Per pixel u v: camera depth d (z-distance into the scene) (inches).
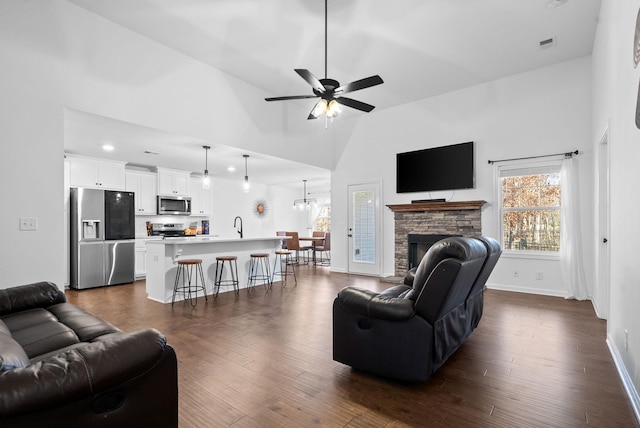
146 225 281.9
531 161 197.6
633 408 76.3
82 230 220.7
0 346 45.9
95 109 143.5
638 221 78.8
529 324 138.4
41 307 98.3
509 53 177.8
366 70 195.5
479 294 123.6
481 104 216.1
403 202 249.9
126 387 47.6
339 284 229.3
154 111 164.1
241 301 181.5
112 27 149.6
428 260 87.0
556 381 89.4
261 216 388.2
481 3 136.5
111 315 155.1
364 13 142.5
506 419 72.2
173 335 126.4
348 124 282.8
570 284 181.6
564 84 187.9
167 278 183.2
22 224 123.8
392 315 86.0
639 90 75.3
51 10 132.1
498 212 209.0
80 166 229.8
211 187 328.8
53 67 132.3
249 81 209.5
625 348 91.0
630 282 86.1
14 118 122.6
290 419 72.4
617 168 103.2
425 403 78.7
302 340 120.6
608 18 122.0
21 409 38.3
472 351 110.0
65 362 43.6
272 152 229.3
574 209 182.1
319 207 423.2
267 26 152.3
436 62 186.5
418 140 243.0
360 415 73.8
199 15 144.5
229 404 78.4
